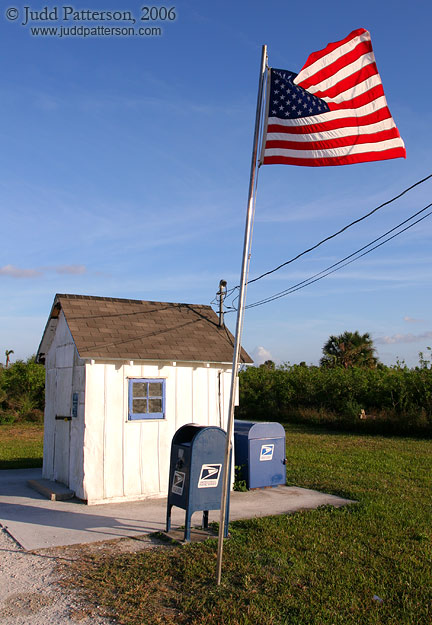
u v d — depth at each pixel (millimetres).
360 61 6652
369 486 10734
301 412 28188
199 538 7020
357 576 5789
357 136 6457
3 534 7211
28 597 5199
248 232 5859
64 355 10578
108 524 7695
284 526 7625
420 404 24156
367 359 36750
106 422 9312
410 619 4844
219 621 4723
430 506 9070
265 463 10617
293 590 5406
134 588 5383
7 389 29906
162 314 11211
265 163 6383
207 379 10602
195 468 6945
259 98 5918
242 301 5906
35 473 12492
